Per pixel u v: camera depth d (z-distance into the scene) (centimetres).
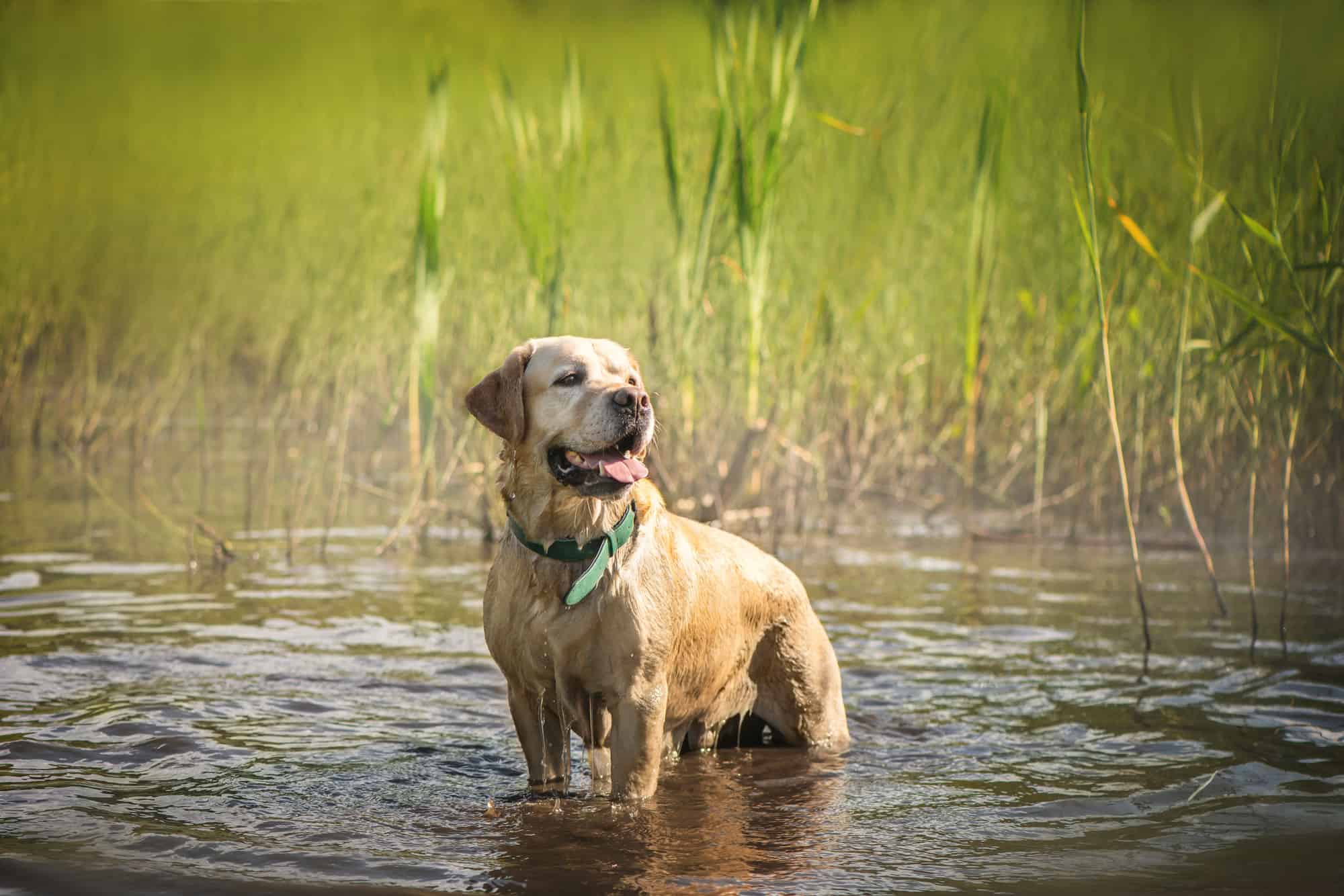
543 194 940
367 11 1691
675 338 1025
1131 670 634
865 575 880
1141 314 1016
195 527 987
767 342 1055
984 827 417
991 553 974
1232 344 702
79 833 387
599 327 1069
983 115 919
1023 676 624
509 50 1481
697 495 1009
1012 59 1135
